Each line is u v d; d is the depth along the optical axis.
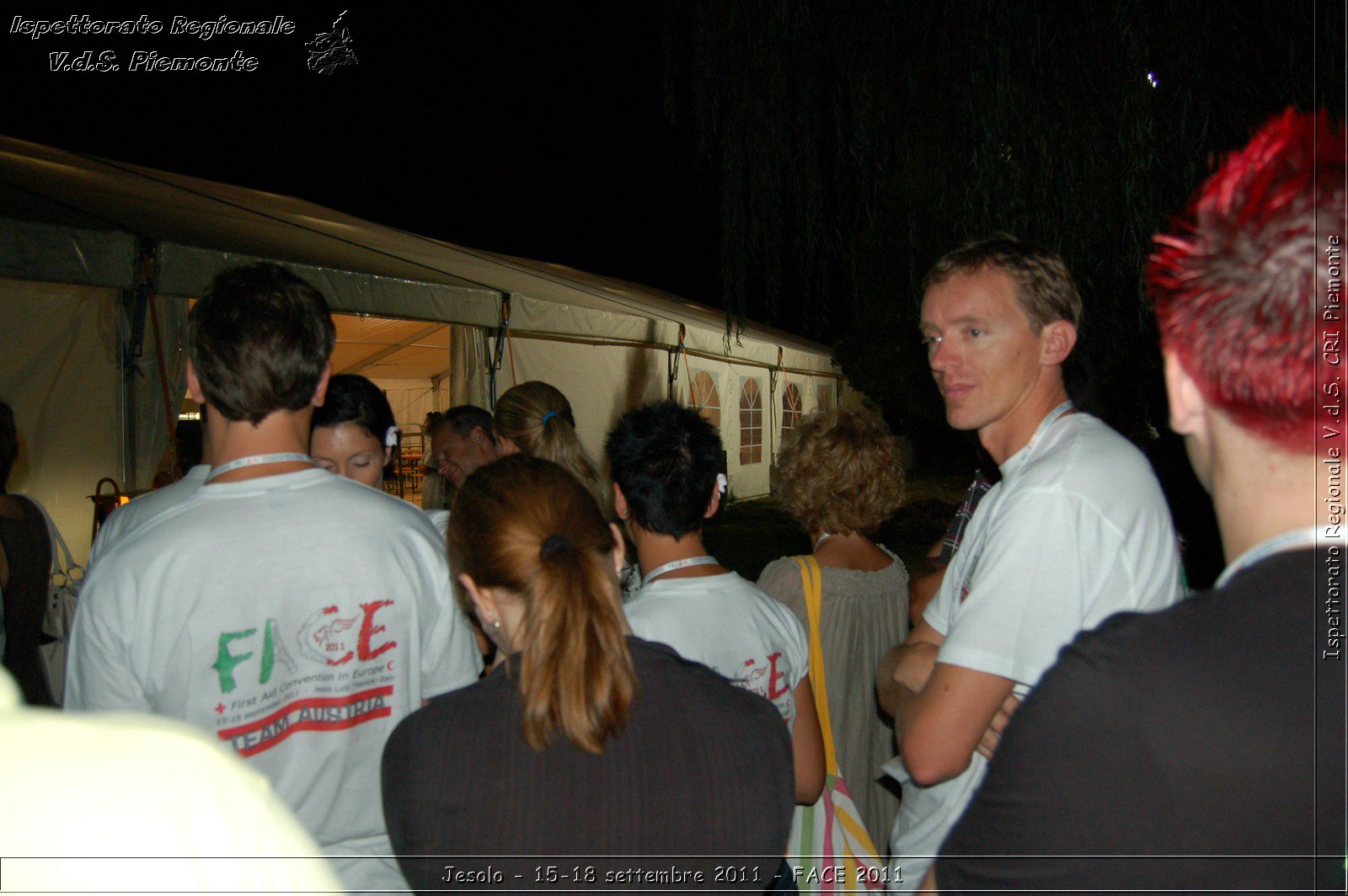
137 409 4.83
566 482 1.19
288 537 1.35
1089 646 0.74
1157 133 4.42
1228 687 0.67
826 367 16.86
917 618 2.21
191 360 1.38
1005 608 1.29
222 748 0.75
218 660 1.28
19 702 0.71
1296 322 0.66
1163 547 1.36
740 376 13.09
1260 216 0.68
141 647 1.27
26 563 2.35
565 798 1.02
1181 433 0.81
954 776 1.31
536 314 7.66
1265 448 0.70
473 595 1.19
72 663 1.31
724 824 1.06
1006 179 4.76
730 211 6.07
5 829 0.65
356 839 1.44
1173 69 4.35
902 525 12.46
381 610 1.42
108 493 4.73
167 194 7.41
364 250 7.27
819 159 5.98
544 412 2.67
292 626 1.34
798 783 1.77
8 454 2.41
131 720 0.72
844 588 2.14
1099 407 1.81
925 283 1.63
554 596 1.04
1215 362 0.70
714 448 1.72
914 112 5.50
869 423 2.29
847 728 2.13
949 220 5.25
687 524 1.68
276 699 1.33
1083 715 0.71
